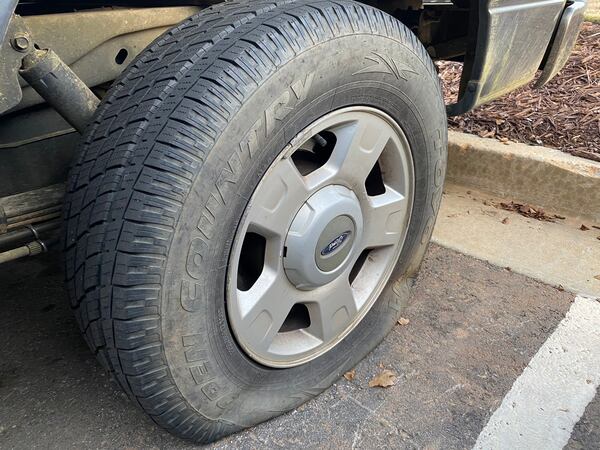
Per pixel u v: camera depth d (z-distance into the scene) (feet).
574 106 6.82
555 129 6.37
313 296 3.01
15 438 3.00
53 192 2.65
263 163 2.41
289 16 2.47
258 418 3.01
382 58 2.76
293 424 3.12
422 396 3.34
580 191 5.49
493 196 6.07
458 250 4.97
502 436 3.07
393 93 2.91
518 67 4.13
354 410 3.23
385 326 3.77
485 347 3.76
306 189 2.67
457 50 5.19
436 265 4.73
